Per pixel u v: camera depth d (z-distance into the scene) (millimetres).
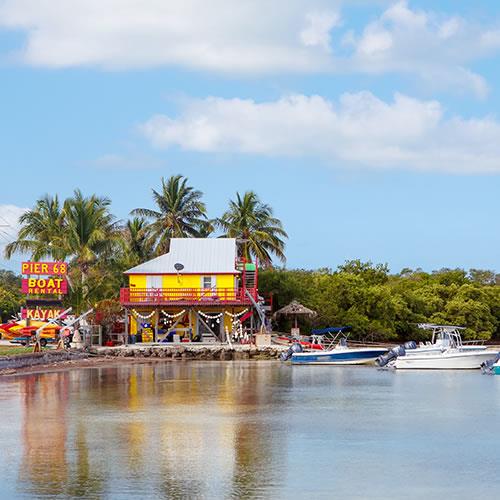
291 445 31969
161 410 41719
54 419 38406
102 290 93375
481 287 128625
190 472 27062
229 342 84875
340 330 86000
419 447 31641
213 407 43219
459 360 71688
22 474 26703
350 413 41031
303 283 106875
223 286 91688
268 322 94250
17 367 64750
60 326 83188
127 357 80875
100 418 38781
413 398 48125
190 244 94625
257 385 55500
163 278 91938
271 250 112875
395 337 107375
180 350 82875
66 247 99125
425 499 23938
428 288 124562
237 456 29672
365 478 26344
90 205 98500
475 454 30203
